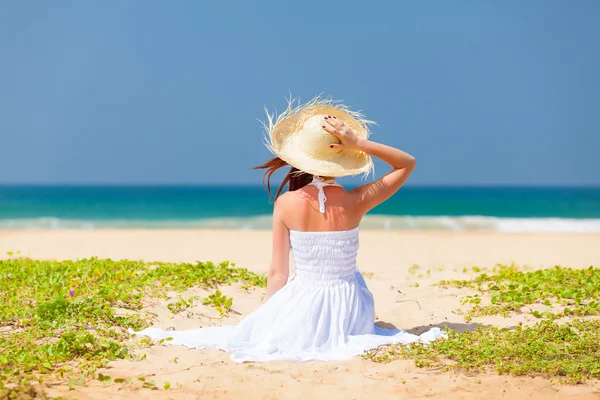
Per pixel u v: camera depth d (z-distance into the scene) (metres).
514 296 7.43
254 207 50.69
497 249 17.20
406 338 5.50
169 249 16.81
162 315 6.77
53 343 5.33
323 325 5.34
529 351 5.11
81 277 8.35
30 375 4.50
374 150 5.36
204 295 7.78
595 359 4.90
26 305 6.67
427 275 10.16
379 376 4.62
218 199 68.12
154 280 8.21
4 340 5.32
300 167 5.35
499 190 114.50
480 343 5.37
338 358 5.05
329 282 5.46
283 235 5.58
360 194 5.54
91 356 5.06
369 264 13.59
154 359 5.07
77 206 52.50
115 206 52.66
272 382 4.48
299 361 4.96
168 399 4.11
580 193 90.88
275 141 5.62
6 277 8.30
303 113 5.63
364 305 5.66
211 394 4.24
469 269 11.20
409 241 19.20
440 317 6.97
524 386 4.38
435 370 4.77
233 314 7.07
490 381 4.48
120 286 7.62
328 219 5.43
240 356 5.02
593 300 7.34
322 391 4.32
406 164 5.45
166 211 45.00
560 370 4.66
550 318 6.61
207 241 19.08
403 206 52.97
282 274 5.59
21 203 58.06
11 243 18.08
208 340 5.55
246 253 15.93
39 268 9.04
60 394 4.09
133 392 4.22
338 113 5.66
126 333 5.88
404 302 7.76
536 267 12.39
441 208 50.31
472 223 29.50
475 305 7.39
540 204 56.16
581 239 20.19
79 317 6.15
